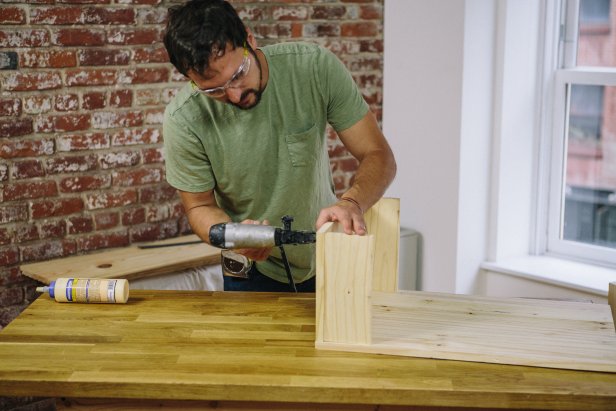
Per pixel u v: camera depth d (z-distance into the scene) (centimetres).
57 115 322
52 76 318
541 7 338
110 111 334
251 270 249
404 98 351
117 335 192
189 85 221
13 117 312
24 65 311
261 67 212
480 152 340
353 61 398
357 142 226
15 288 324
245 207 235
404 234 350
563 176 353
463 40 325
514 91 338
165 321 201
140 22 335
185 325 198
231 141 219
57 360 179
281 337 191
